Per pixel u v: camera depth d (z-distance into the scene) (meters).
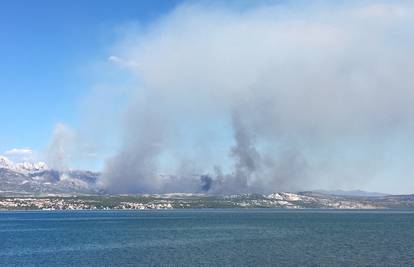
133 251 158.62
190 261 132.62
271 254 147.00
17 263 132.75
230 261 132.25
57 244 187.88
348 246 169.75
